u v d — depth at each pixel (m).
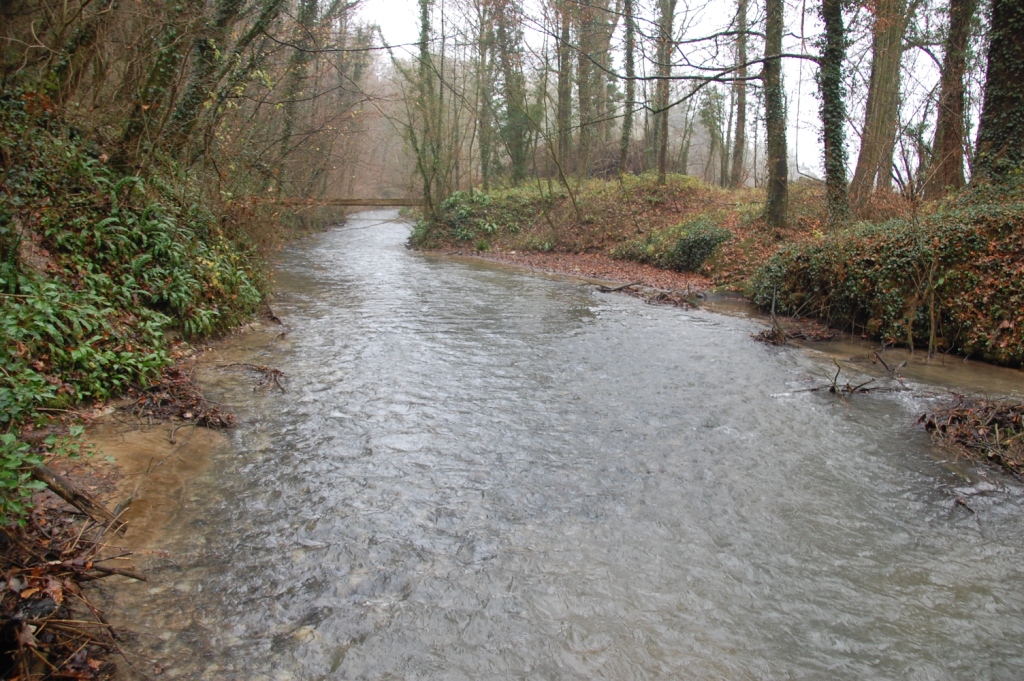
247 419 6.04
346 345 9.05
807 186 20.55
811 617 3.56
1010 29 12.34
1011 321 8.99
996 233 9.77
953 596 3.79
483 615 3.45
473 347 9.27
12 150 6.92
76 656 2.90
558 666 3.11
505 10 20.25
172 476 4.75
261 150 13.08
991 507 4.91
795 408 7.05
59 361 5.47
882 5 14.11
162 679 2.87
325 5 15.35
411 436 5.83
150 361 6.27
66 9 7.84
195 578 3.63
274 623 3.31
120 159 8.64
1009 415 6.22
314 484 4.84
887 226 11.68
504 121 31.16
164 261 8.32
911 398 7.48
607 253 21.52
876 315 10.74
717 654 3.24
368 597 3.56
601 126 31.39
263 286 11.20
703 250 17.73
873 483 5.24
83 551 3.52
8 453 3.31
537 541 4.19
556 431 6.12
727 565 4.02
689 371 8.44
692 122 31.11
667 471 5.33
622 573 3.88
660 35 16.56
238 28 13.06
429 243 25.94
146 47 9.01
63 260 6.78
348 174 36.28
